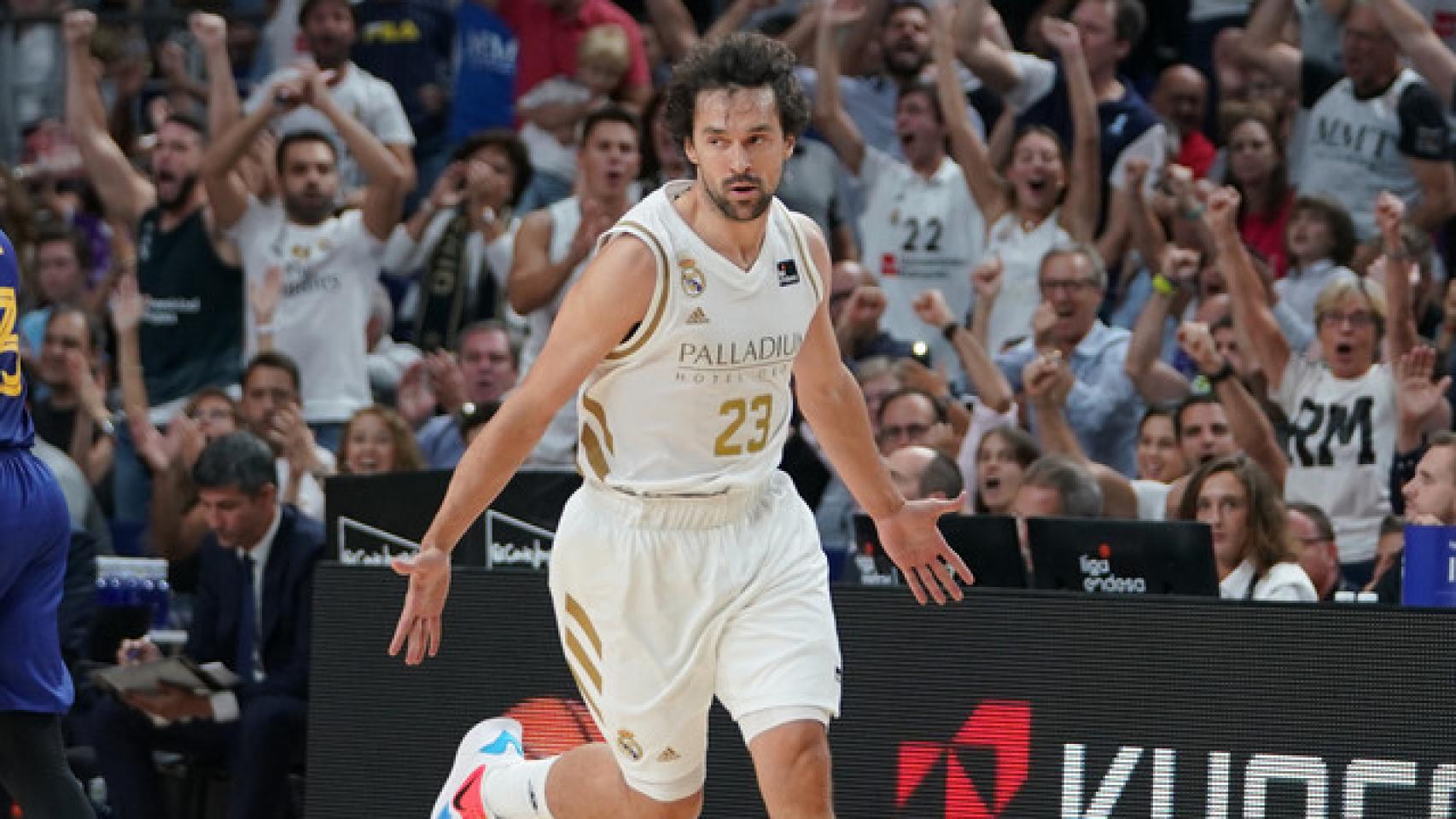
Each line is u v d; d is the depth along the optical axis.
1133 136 20.89
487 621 13.20
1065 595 12.10
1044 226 20.62
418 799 13.30
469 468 9.65
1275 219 20.59
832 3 21.72
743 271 9.44
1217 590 12.52
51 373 21.77
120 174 24.47
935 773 12.30
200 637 16.55
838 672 9.82
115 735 15.77
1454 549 12.41
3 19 27.06
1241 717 11.76
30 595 11.96
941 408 17.75
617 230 9.46
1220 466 14.27
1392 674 11.47
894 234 21.42
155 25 27.41
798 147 21.77
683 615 9.87
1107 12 20.94
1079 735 12.04
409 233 22.12
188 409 19.70
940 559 13.21
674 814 10.45
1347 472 17.64
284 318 21.59
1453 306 18.39
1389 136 20.36
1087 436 19.19
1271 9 21.73
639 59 23.72
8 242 12.21
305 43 25.88
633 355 9.53
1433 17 21.20
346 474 15.09
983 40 21.92
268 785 15.40
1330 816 11.58
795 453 18.92
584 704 12.91
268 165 22.12
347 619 13.55
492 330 20.44
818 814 9.51
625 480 9.80
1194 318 19.89
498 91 24.70
